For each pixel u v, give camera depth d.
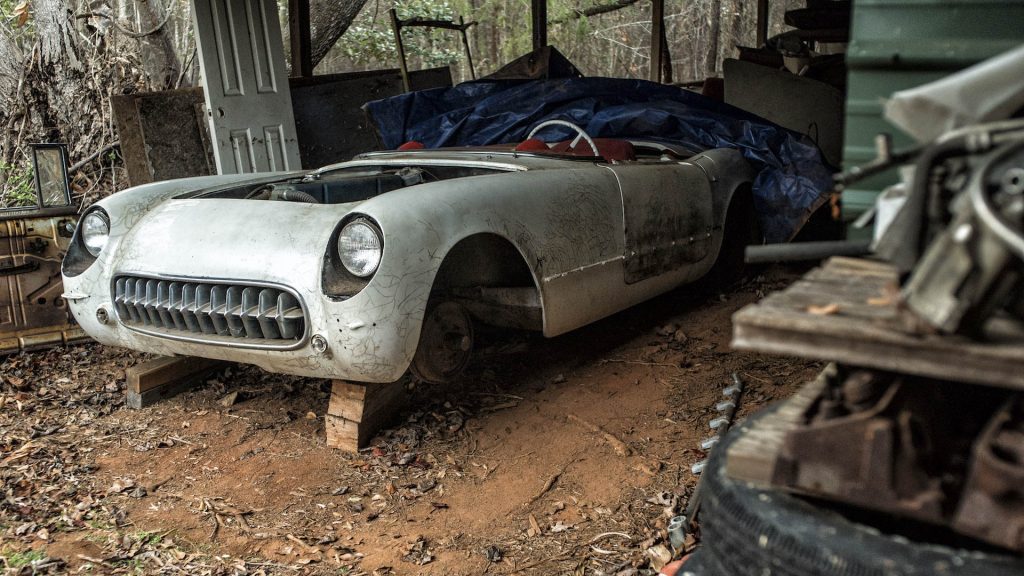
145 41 8.08
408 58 13.62
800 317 1.21
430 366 3.21
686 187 4.14
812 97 5.95
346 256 2.82
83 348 4.41
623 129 4.96
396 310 2.78
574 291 3.41
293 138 6.65
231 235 3.10
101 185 7.04
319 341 2.85
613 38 19.95
